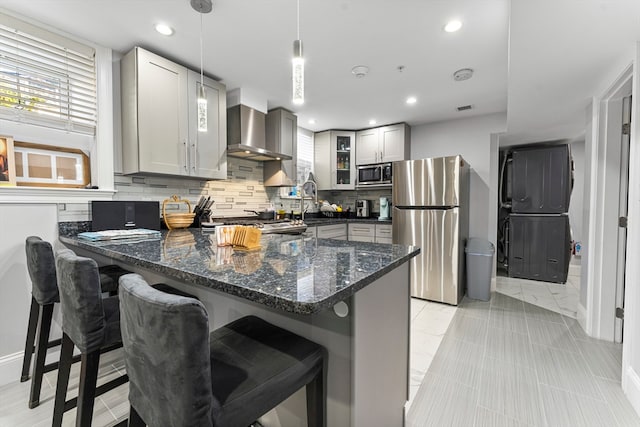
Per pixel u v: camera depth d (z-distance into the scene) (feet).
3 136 5.77
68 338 3.94
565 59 5.80
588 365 6.17
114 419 4.61
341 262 3.38
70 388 5.43
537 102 8.18
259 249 4.37
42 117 6.19
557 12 4.37
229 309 4.00
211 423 2.00
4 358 5.65
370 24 6.04
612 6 4.20
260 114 10.09
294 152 11.59
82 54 6.61
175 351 1.89
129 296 2.17
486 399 5.13
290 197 13.05
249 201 11.05
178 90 7.55
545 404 4.99
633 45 5.23
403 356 4.35
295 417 3.69
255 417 2.28
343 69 8.00
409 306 4.51
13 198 5.68
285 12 5.68
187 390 1.90
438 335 7.69
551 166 12.66
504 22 5.95
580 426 4.51
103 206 6.49
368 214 14.64
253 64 7.80
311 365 2.79
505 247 14.21
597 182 7.43
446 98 10.09
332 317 3.08
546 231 12.78
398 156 12.96
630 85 6.43
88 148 7.00
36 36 5.97
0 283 5.61
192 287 4.44
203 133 8.17
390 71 8.11
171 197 8.45
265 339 3.05
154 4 5.48
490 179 11.92
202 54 7.29
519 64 6.01
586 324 7.76
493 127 11.80
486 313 9.27
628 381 5.13
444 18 5.84
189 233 6.87
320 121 12.80
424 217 10.63
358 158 14.10
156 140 7.11
